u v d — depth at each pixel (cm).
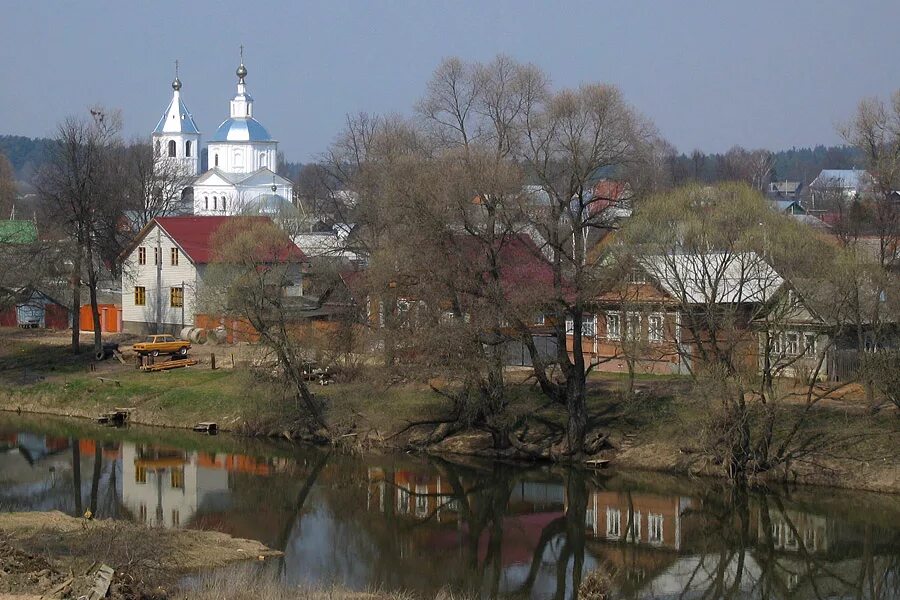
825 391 6550
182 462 7162
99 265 10550
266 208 15038
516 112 7338
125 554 4347
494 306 6462
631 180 7188
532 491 6450
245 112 19862
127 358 9531
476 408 6906
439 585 4853
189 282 10425
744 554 5375
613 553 5403
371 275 6812
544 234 6575
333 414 7481
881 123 9019
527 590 4853
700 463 6475
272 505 6162
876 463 6131
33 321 11650
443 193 6538
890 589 4897
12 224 11988
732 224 6325
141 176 13512
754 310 6412
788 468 6256
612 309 6825
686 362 6825
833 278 6094
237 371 8181
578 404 6844
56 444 7662
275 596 4150
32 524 5053
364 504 6225
